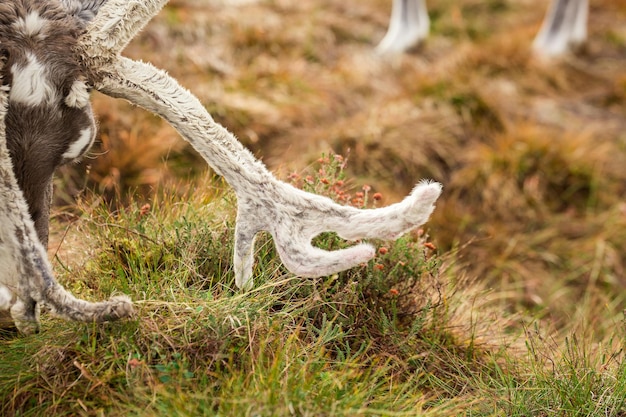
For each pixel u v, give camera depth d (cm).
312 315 396
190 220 427
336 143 748
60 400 336
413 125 773
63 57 330
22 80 319
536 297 630
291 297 395
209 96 741
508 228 708
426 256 442
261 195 362
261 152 732
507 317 507
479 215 718
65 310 329
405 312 421
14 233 319
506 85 869
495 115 805
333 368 370
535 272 668
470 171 738
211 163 363
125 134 650
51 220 466
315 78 852
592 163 770
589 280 666
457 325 439
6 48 317
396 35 952
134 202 463
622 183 767
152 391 333
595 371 402
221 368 356
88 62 338
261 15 923
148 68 353
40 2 333
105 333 353
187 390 335
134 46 771
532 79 889
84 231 432
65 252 434
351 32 966
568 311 629
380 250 401
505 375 407
